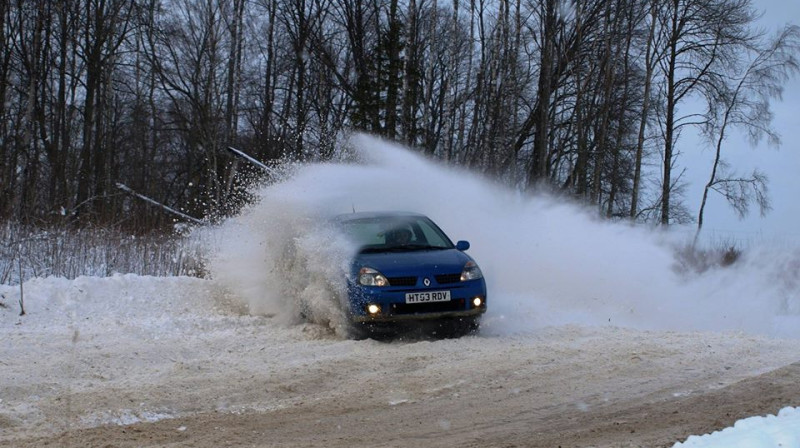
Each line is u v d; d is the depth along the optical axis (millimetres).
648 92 31859
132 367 7273
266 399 6230
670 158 33906
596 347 8109
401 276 8625
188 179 35312
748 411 5773
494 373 7043
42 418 5633
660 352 7871
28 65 28203
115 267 13914
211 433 5375
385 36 30031
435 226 10305
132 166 37219
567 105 35375
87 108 30188
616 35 32000
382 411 5934
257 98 37094
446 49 39125
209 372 7031
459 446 5117
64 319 9570
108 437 5234
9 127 30969
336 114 32625
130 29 33000
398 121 29922
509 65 31016
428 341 8508
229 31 35219
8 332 8617
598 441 5188
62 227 14523
